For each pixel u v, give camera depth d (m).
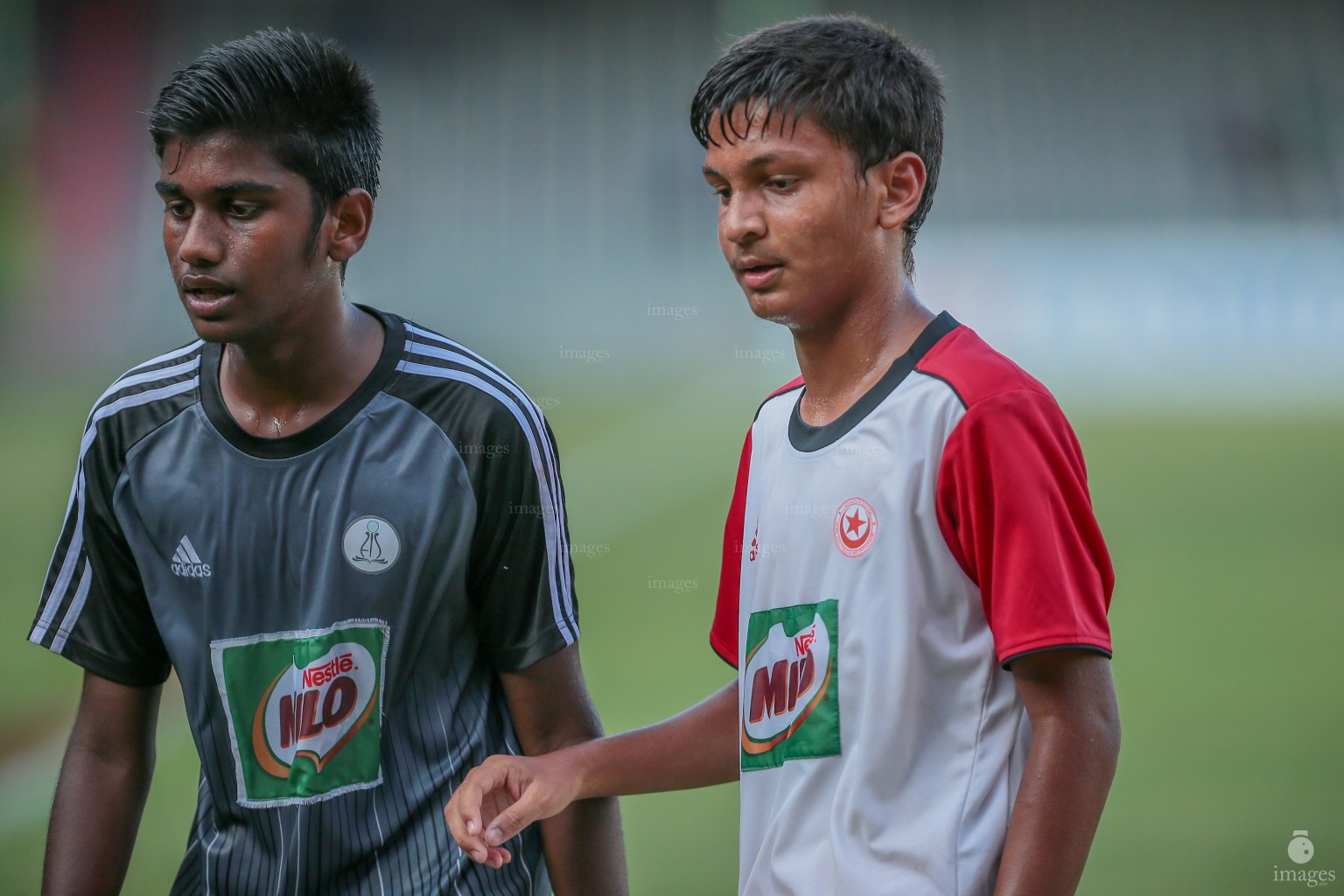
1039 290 79.00
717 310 74.94
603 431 50.91
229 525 6.72
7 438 46.75
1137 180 85.06
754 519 6.49
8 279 69.94
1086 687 5.29
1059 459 5.46
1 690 21.22
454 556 6.73
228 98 6.06
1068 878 5.19
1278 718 20.52
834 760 5.75
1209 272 79.25
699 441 48.69
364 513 6.68
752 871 6.12
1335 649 24.55
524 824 6.03
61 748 18.56
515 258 79.81
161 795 16.86
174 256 6.27
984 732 5.57
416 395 6.80
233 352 6.78
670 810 16.12
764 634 6.19
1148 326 76.44
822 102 5.62
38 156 80.00
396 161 86.25
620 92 90.56
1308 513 38.00
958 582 5.60
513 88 91.25
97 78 84.50
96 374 59.16
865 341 5.94
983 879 5.42
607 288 77.75
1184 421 55.16
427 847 6.75
